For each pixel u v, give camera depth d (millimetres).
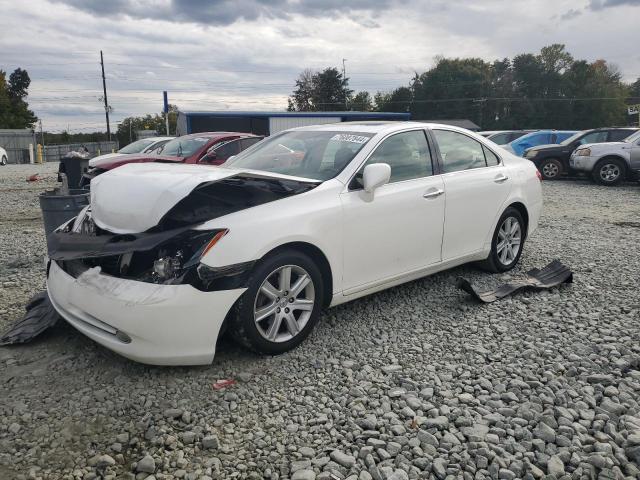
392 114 31344
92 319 3295
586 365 3467
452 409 2959
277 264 3420
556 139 19359
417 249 4422
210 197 3559
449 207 4637
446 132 4949
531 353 3617
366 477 2426
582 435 2721
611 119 81750
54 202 5367
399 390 3154
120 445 2662
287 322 3578
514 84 83125
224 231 3223
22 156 40844
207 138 10812
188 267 3117
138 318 3025
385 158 4273
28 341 3729
